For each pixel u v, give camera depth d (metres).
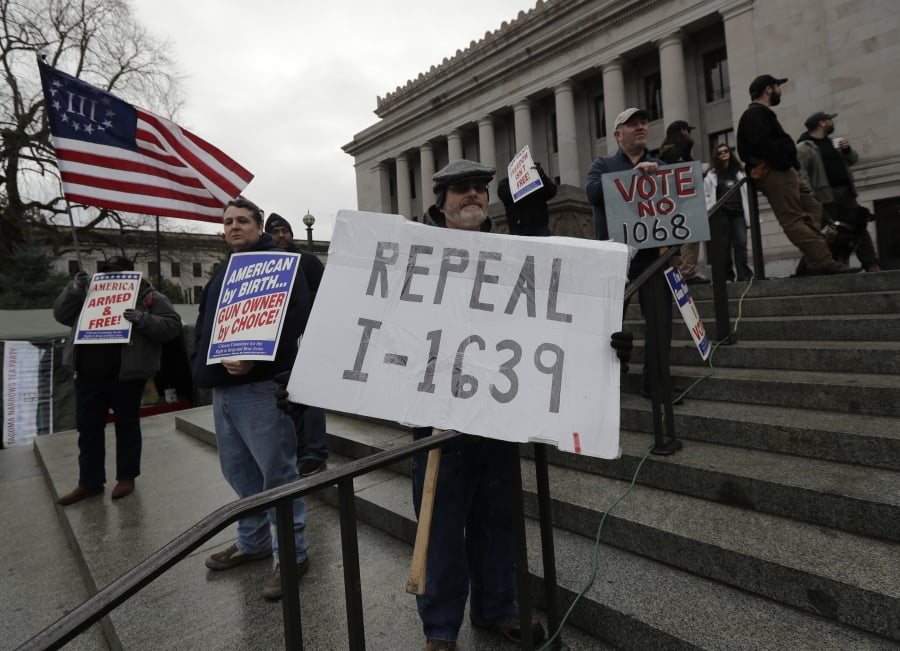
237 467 2.50
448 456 1.74
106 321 3.61
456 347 1.60
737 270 5.95
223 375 2.32
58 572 2.94
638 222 3.06
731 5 15.96
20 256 15.95
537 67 23.45
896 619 1.53
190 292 37.91
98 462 3.71
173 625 2.15
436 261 1.69
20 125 17.38
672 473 2.42
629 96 21.78
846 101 13.05
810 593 1.69
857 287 4.05
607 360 1.54
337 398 1.58
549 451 2.91
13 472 5.26
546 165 25.03
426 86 28.12
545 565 1.71
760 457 2.43
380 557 2.59
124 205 4.01
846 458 2.28
